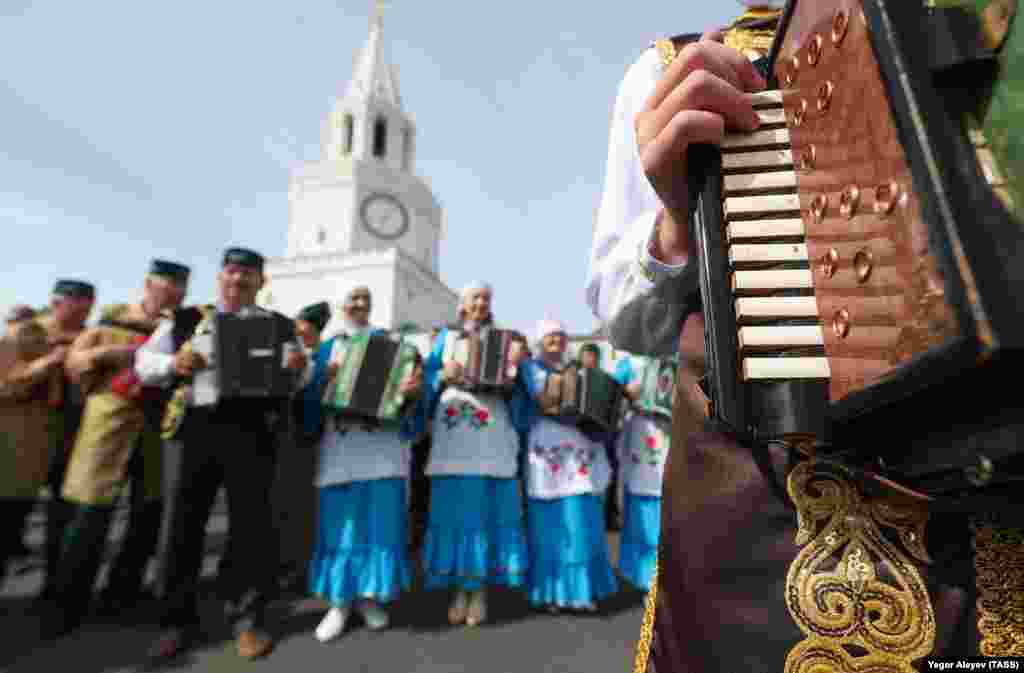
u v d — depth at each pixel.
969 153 0.29
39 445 3.57
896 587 0.47
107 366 3.26
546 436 3.63
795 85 0.49
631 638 3.00
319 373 3.22
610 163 0.83
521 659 2.71
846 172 0.39
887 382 0.31
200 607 3.44
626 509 4.11
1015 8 0.29
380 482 3.14
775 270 0.45
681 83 0.54
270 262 26.97
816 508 0.51
